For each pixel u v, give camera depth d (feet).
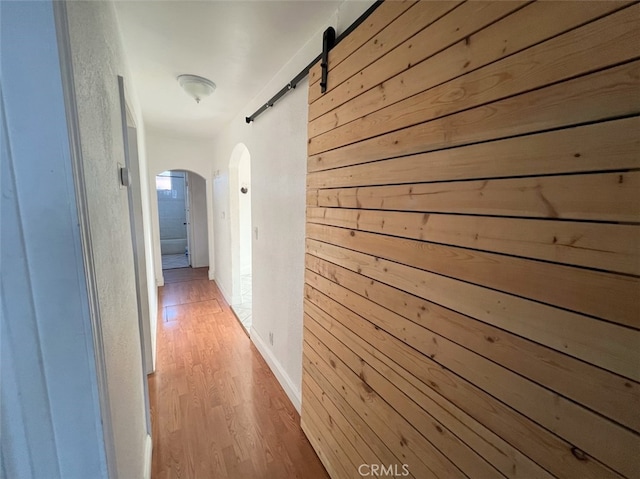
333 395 4.58
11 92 1.63
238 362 8.09
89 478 2.08
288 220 6.46
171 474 4.74
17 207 1.71
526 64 2.03
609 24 1.64
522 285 2.11
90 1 2.64
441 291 2.74
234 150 10.92
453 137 2.57
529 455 2.11
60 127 1.74
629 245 1.62
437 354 2.81
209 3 4.31
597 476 1.78
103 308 2.41
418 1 2.85
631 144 1.59
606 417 1.73
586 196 1.77
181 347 8.86
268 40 5.34
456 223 2.57
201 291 14.30
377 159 3.48
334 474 4.55
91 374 1.99
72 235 1.84
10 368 1.79
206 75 6.82
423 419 2.97
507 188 2.18
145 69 6.52
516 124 2.10
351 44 3.87
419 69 2.87
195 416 6.03
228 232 12.29
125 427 3.19
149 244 9.77
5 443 1.84
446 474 2.73
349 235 4.06
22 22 1.61
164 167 14.43
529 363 2.09
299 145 5.83
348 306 4.14
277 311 7.31
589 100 1.74
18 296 1.76
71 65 1.84
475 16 2.34
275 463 4.99
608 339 1.71
